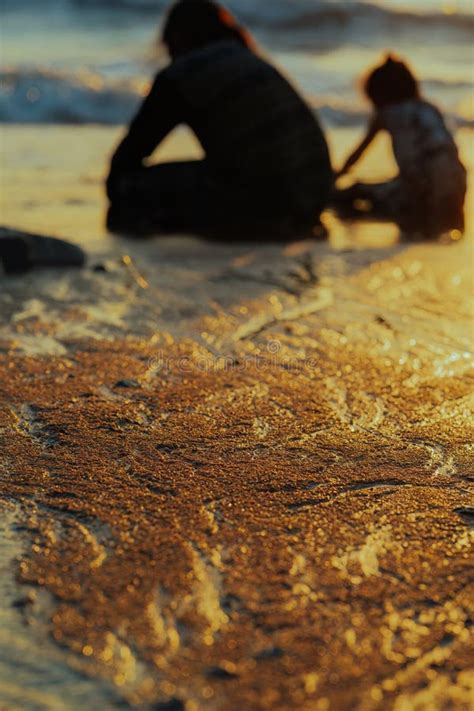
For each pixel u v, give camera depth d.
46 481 2.65
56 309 4.00
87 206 5.36
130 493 2.58
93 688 1.75
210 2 5.02
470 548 2.31
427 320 3.99
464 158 6.79
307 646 1.90
